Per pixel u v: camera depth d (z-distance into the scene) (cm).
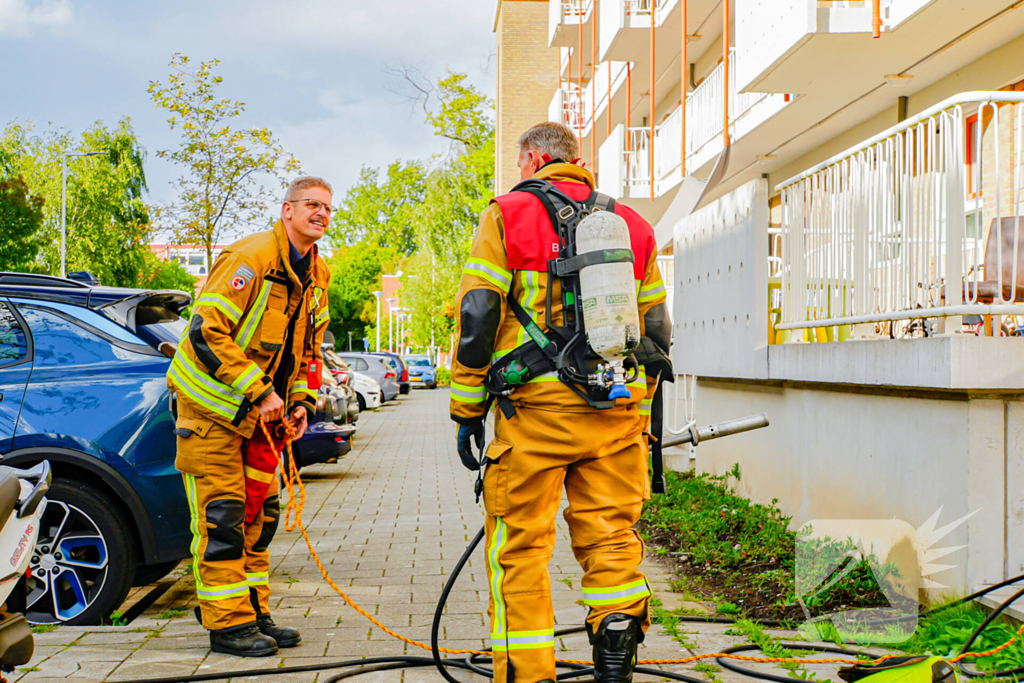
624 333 283
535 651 296
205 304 408
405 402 3250
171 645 428
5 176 4347
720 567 579
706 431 363
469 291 296
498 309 295
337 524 810
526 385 300
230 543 412
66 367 502
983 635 392
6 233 3788
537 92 3525
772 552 586
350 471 1231
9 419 484
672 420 980
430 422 2209
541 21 3512
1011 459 432
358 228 7425
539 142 334
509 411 301
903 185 507
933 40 871
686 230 927
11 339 507
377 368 3153
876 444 524
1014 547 430
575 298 296
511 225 298
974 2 776
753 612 482
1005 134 680
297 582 576
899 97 1063
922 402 473
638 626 304
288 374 448
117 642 433
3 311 512
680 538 679
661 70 1997
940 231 472
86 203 4541
